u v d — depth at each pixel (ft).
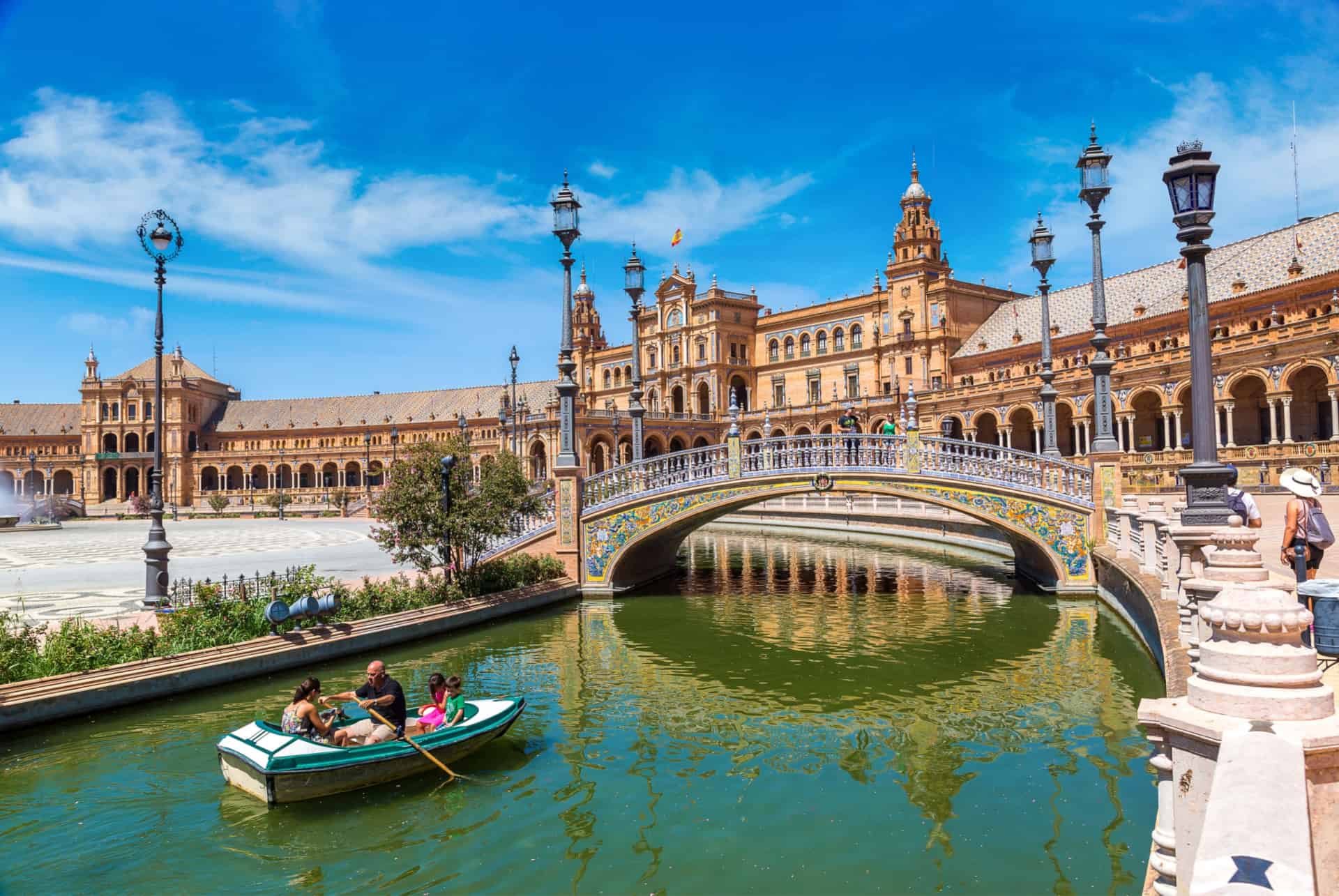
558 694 53.16
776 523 194.90
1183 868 15.44
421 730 41.73
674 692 53.42
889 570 108.37
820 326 312.29
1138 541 63.36
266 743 37.17
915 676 55.88
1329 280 164.35
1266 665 15.15
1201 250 39.45
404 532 75.15
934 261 280.72
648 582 100.42
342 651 61.67
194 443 451.12
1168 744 16.17
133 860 31.94
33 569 104.01
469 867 31.42
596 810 36.06
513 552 90.74
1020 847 31.73
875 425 270.67
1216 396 164.14
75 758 41.65
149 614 66.08
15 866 31.55
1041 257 99.86
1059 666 56.95
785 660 61.36
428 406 439.63
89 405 437.17
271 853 32.50
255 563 106.73
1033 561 91.76
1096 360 80.84
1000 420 227.20
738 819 35.01
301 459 441.68
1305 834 11.71
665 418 305.73
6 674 46.29
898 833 33.27
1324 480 137.18
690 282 331.98
